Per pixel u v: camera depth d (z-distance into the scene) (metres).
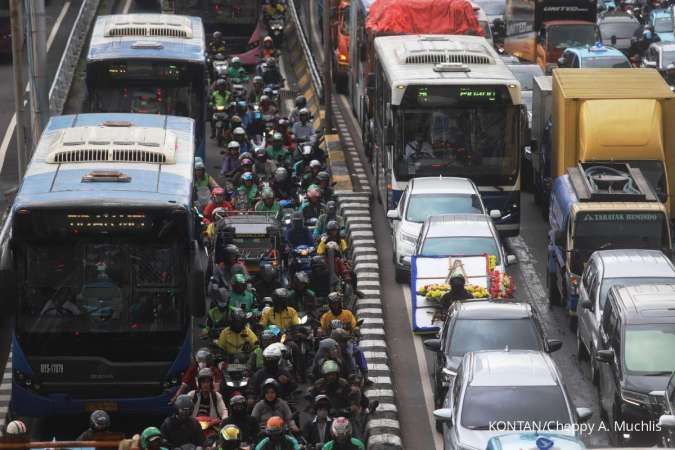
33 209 62.31
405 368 78.00
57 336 63.12
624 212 83.94
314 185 90.12
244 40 152.62
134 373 63.53
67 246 62.97
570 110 95.69
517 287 92.81
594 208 84.00
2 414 69.31
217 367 65.06
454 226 86.50
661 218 83.81
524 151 115.06
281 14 161.00
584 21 157.75
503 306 71.06
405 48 102.69
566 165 96.56
